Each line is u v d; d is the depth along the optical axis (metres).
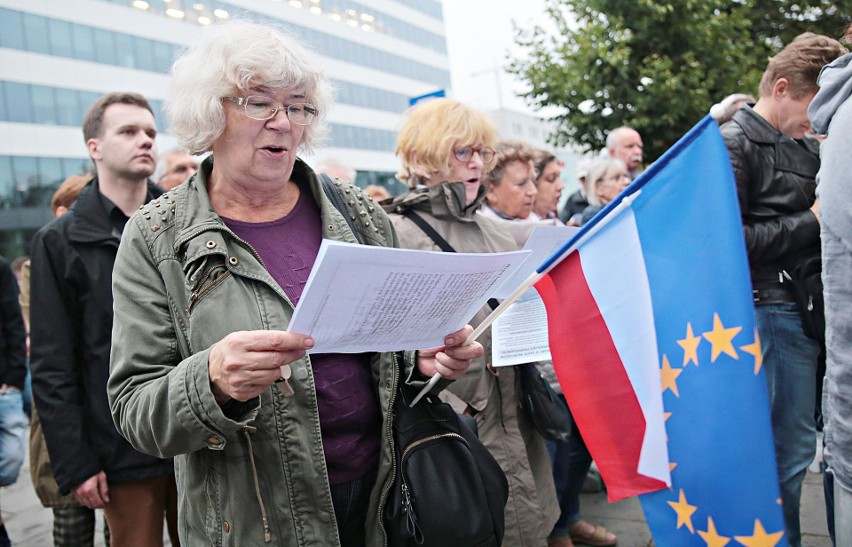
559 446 2.98
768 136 2.42
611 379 1.32
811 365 2.39
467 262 1.16
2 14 27.03
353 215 1.61
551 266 1.37
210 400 1.16
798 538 2.41
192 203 1.41
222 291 1.33
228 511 1.31
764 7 10.55
